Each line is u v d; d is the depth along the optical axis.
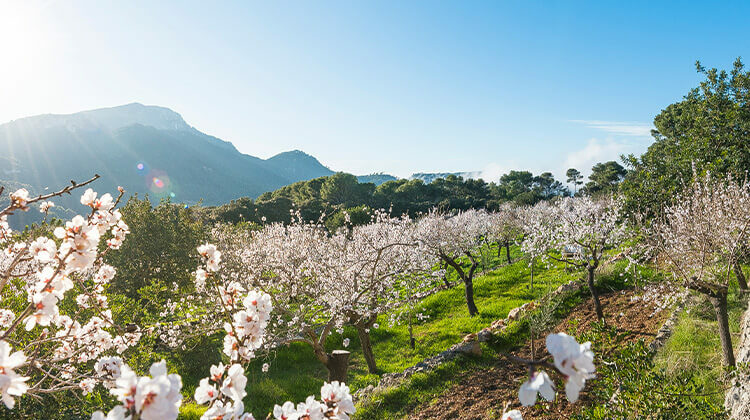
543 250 16.56
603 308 13.40
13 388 1.82
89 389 4.26
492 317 16.59
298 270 12.47
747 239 7.52
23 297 5.67
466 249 19.86
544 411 7.23
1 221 4.32
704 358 7.90
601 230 13.01
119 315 8.50
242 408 2.20
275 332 11.08
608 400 5.39
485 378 10.38
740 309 9.47
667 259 8.77
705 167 11.68
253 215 49.28
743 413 5.36
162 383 1.45
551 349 1.27
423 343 15.02
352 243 14.70
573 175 114.75
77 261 2.57
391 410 9.48
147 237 15.72
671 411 4.71
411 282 14.98
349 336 16.12
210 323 10.19
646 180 13.92
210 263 3.55
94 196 3.04
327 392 2.57
